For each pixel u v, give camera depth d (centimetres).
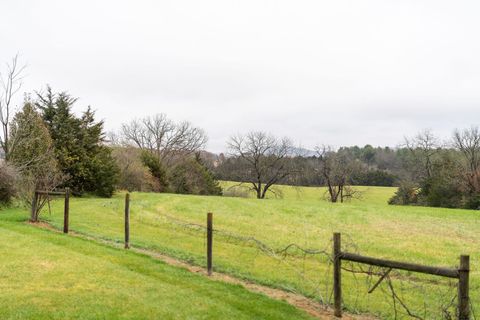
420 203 6241
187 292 973
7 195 2569
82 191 3856
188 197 4138
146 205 3241
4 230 1634
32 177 2216
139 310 812
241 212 3069
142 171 5750
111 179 3962
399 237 2177
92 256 1296
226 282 1112
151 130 7931
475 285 1234
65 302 835
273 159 7306
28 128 3231
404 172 7725
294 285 1163
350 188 7088
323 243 1911
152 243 1673
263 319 834
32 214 2020
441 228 2608
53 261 1161
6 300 828
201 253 1559
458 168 5822
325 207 3722
